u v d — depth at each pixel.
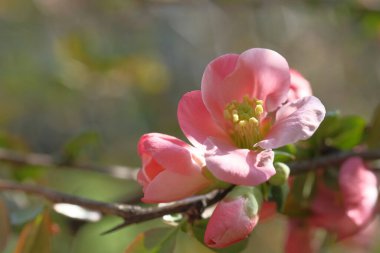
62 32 0.87
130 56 0.79
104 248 0.66
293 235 0.39
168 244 0.35
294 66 1.03
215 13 0.93
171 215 0.35
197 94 0.34
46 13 0.88
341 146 0.39
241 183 0.32
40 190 0.37
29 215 0.39
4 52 0.86
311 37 1.03
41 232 0.38
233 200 0.33
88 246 0.66
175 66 1.00
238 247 0.35
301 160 0.38
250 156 0.33
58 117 0.96
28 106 0.93
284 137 0.33
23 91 0.85
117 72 0.79
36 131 0.99
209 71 0.34
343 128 0.39
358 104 1.05
